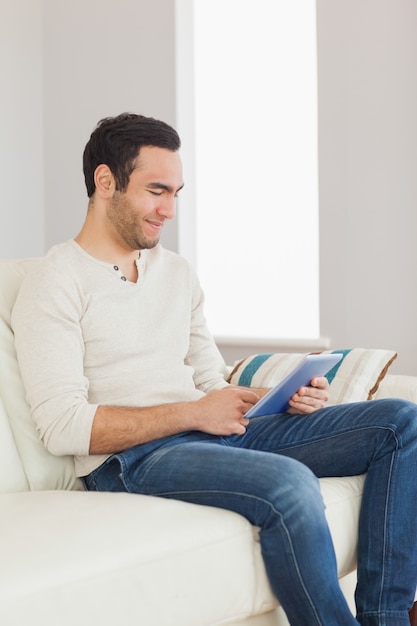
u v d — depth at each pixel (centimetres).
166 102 458
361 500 207
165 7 455
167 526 169
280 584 177
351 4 391
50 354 201
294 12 446
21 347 204
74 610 145
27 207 500
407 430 205
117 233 219
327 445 212
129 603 153
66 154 496
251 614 179
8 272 226
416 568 202
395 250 384
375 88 387
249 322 467
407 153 380
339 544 197
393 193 384
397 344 386
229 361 441
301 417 220
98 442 199
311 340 406
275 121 455
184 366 228
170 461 195
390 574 198
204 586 167
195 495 187
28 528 164
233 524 176
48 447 202
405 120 380
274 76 454
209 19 475
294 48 447
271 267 459
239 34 465
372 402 215
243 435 222
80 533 161
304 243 447
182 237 457
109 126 218
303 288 448
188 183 460
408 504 202
